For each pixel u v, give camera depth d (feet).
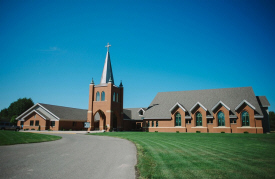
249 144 60.75
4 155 41.78
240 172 28.27
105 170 29.81
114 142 68.80
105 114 166.71
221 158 37.91
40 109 179.93
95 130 174.29
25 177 26.11
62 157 39.78
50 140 73.92
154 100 179.42
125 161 36.09
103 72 182.70
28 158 38.60
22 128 182.39
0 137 72.95
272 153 43.70
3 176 26.50
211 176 26.32
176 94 175.42
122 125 184.44
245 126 134.00
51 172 28.55
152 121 162.71
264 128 142.00
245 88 154.61
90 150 49.32
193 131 145.38
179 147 53.57
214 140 73.36
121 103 184.55
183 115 150.30
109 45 188.65
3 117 311.88
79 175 27.17
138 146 56.34
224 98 152.56
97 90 174.91
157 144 61.00
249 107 133.49
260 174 27.32
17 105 293.02
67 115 184.03
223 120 139.64
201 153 43.60
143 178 25.54
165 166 31.55
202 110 144.77
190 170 29.17
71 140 76.18
